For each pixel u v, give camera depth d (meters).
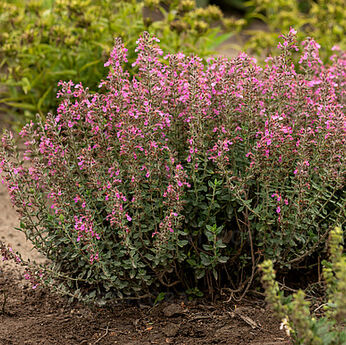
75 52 5.27
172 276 3.24
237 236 3.24
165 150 3.09
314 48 3.19
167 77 3.06
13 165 2.90
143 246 2.93
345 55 3.96
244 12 10.41
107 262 2.92
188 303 3.13
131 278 2.96
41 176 2.99
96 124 2.99
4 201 4.54
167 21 5.38
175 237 2.84
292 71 3.15
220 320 2.96
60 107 2.96
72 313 3.07
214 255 2.99
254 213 2.91
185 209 3.02
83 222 2.81
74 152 3.09
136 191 2.79
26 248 3.82
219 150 2.76
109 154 3.00
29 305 3.15
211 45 6.23
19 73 5.18
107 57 4.70
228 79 2.96
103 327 2.93
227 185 2.80
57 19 5.63
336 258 2.18
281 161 2.88
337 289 2.17
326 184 2.86
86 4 5.08
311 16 6.55
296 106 3.08
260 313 3.00
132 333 2.87
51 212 3.12
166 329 2.88
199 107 2.84
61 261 3.07
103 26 5.27
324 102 2.98
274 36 5.60
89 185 2.82
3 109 5.56
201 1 9.71
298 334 2.23
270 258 2.98
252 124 2.98
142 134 2.88
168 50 5.01
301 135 2.80
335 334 2.11
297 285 3.28
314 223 2.97
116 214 2.73
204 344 2.74
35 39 5.17
